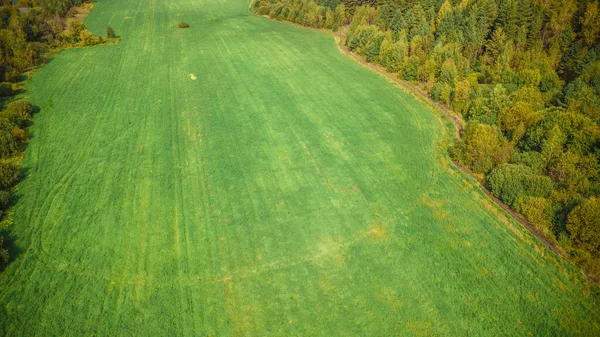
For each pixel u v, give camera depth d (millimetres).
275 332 28969
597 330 29125
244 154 47781
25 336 28359
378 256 34906
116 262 34031
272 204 40438
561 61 57969
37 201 40125
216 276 33031
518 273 33250
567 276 33000
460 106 56594
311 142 50094
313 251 35375
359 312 30375
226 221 38312
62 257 34375
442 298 31359
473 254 35000
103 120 54438
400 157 47500
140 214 38938
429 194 41812
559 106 49562
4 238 35781
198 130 52438
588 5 56625
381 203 40656
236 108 57875
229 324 29438
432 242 36219
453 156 47031
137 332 28734
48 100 59062
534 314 30172
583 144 40844
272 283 32531
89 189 41938
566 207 36125
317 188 42594
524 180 39594
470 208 40031
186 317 29844
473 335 28859
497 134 46469
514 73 57219
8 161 45750
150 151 48188
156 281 32531
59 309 30188
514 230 37344
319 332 29000
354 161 46781
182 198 41031
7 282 32031
